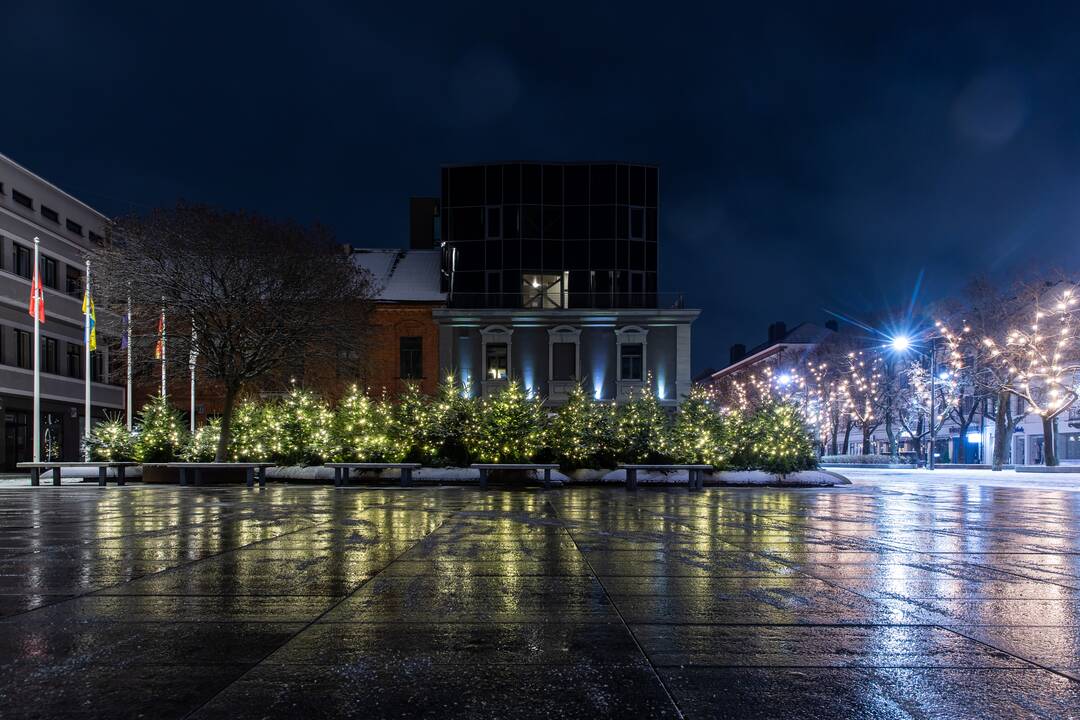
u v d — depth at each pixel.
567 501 15.94
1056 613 5.19
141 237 24.28
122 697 3.45
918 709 3.36
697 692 3.56
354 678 3.73
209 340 24.80
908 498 17.88
